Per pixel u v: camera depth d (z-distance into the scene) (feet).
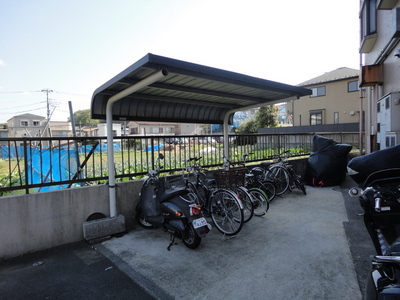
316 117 83.05
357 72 78.07
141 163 14.87
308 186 22.88
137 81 10.97
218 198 13.17
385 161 8.95
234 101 16.65
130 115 14.30
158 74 9.46
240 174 13.02
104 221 12.00
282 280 8.32
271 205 17.06
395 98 18.02
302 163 24.71
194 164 15.15
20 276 9.04
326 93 80.48
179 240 11.80
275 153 23.24
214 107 18.06
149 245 11.35
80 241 11.96
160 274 8.93
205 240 11.77
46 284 8.52
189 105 16.69
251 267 9.20
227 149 19.07
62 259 10.27
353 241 11.01
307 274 8.61
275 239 11.53
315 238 11.46
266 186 17.92
